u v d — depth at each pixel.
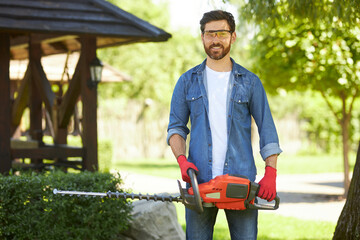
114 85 21.78
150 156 21.05
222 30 3.05
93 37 7.38
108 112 20.17
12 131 9.41
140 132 20.81
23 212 5.05
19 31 6.53
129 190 5.75
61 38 7.67
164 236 5.66
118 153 20.41
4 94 6.73
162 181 12.70
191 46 23.22
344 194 10.43
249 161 3.15
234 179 2.88
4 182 5.07
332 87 9.79
